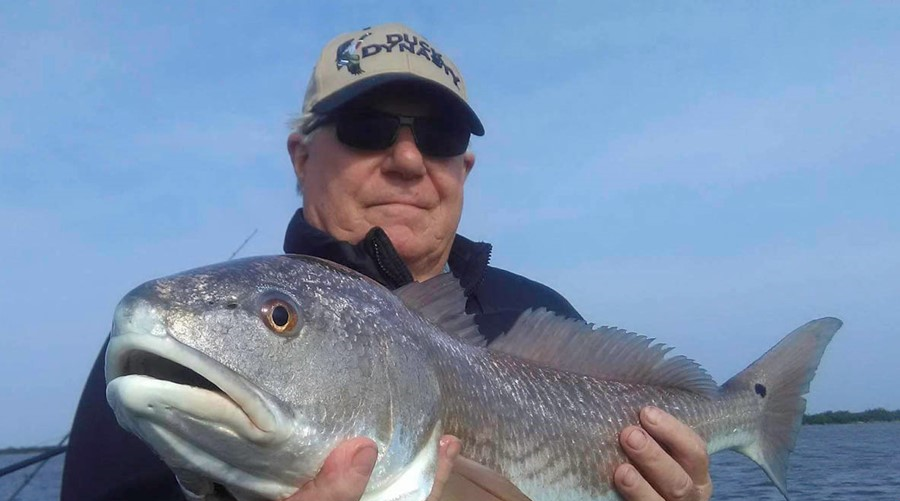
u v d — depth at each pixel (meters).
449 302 0.57
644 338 0.68
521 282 0.86
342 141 0.74
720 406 0.71
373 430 0.45
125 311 0.40
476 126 0.77
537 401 0.58
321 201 0.76
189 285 0.42
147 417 0.39
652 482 0.60
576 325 0.65
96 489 0.57
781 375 0.77
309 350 0.44
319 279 0.47
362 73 0.73
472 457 0.53
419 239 0.76
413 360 0.49
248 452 0.41
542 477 0.57
